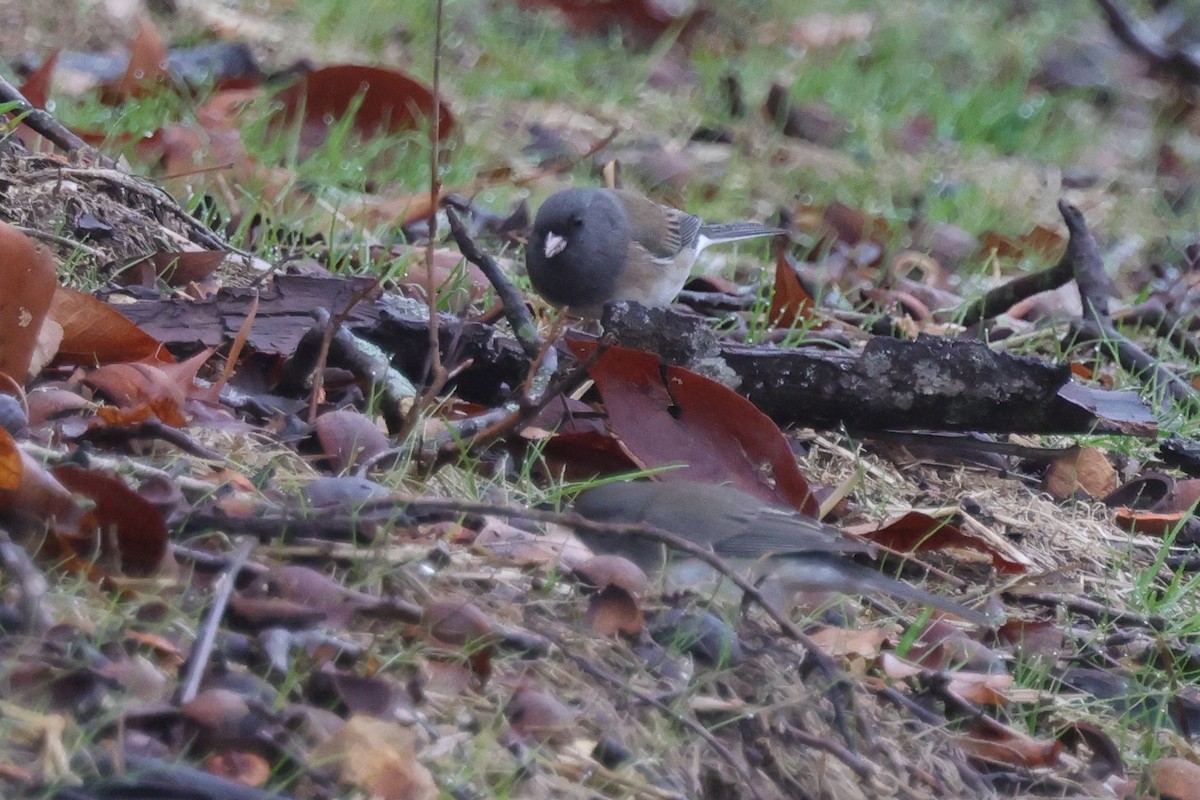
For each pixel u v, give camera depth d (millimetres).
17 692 4527
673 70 17875
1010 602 7762
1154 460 9875
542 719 5176
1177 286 14219
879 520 8078
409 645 5402
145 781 4262
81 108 11945
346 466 6949
